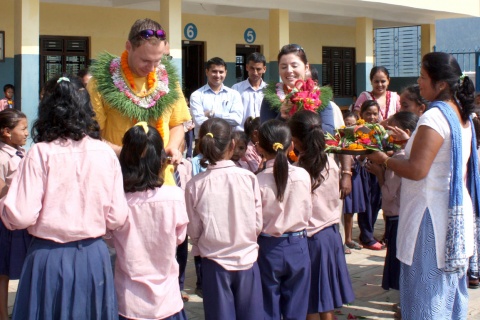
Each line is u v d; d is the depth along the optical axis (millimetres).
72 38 12562
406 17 15289
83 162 2746
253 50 15562
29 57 9266
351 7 13914
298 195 3469
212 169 3355
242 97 6660
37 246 2734
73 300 2707
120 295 3004
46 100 2773
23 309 2734
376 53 18609
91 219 2752
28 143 8375
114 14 12945
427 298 3154
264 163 3707
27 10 9195
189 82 14836
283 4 12633
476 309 4453
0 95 11719
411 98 4660
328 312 3709
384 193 4355
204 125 3387
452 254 3084
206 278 3340
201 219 3314
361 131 3576
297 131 3602
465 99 3180
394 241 4293
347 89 17609
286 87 4070
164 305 3018
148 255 3020
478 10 15484
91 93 3465
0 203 2670
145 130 3016
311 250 3703
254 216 3348
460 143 3082
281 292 3562
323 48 17000
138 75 3451
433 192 3146
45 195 2682
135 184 2994
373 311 4465
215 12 14133
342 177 4672
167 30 10727
